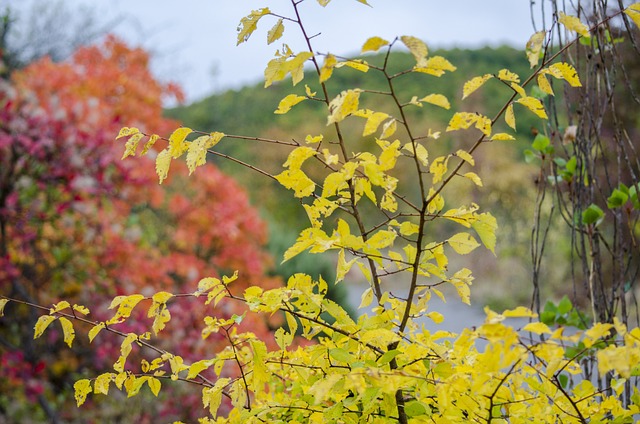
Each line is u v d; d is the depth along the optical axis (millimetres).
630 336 1059
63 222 4453
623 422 1410
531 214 13117
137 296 1436
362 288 11914
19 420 4559
